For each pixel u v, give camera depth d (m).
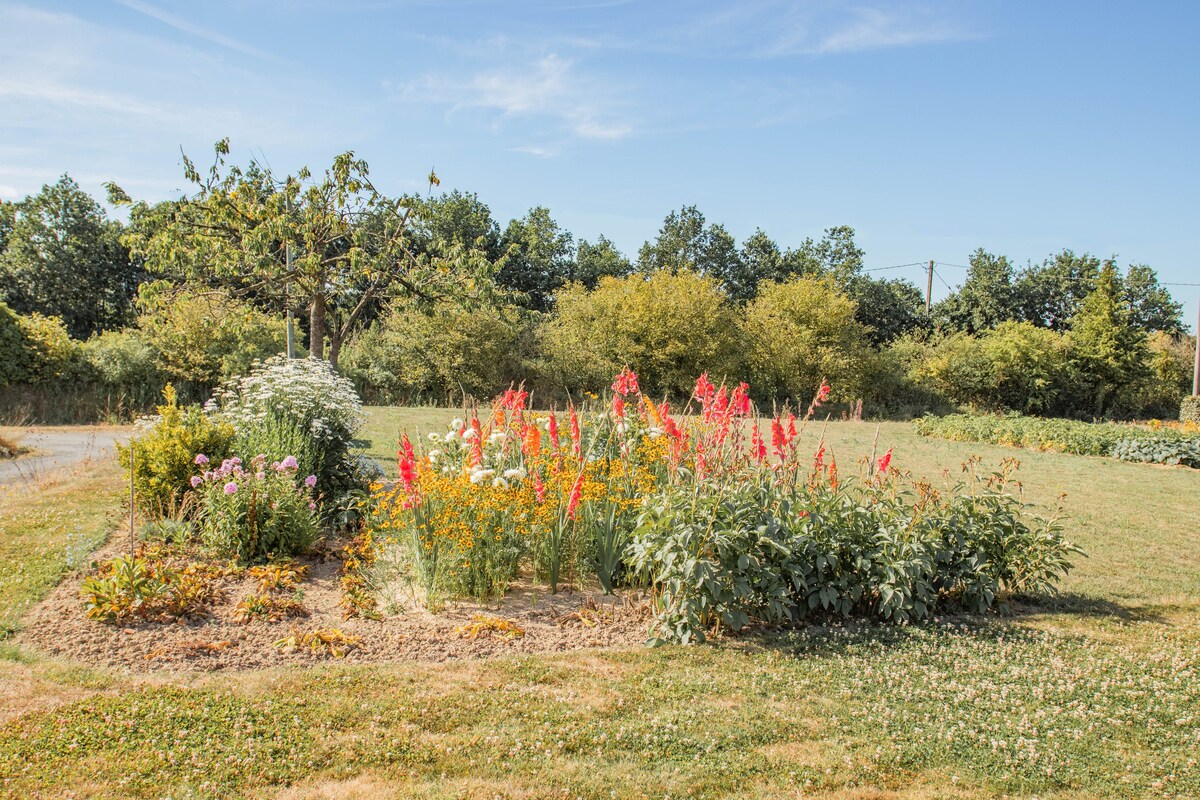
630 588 5.87
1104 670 4.54
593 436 6.40
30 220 29.86
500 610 5.29
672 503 4.98
